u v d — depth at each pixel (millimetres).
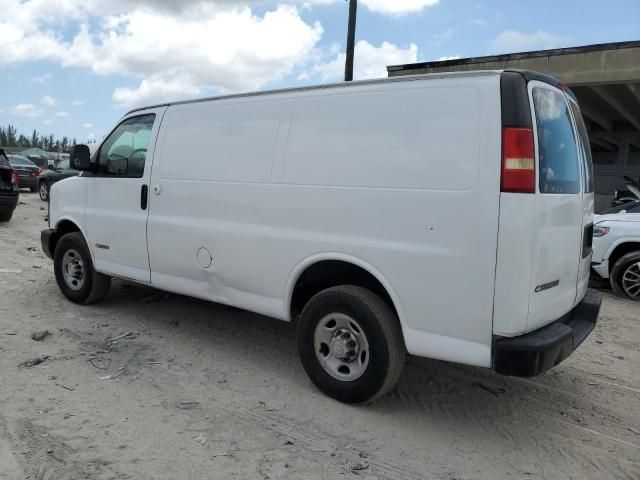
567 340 3201
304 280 3980
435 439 3371
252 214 4074
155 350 4648
